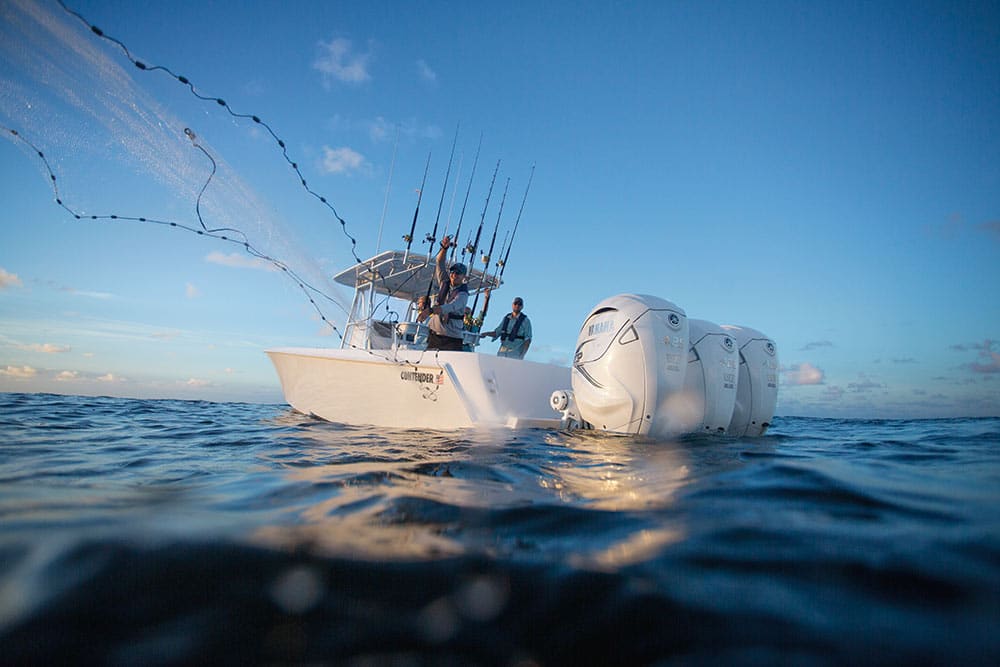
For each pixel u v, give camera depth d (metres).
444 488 2.19
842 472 2.55
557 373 5.75
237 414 7.68
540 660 0.94
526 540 1.48
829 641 0.96
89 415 6.59
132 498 1.94
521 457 3.18
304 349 6.70
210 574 1.21
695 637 0.99
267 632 1.00
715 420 4.57
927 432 5.62
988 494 2.04
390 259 7.09
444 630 1.02
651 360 4.18
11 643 0.94
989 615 1.03
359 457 3.19
